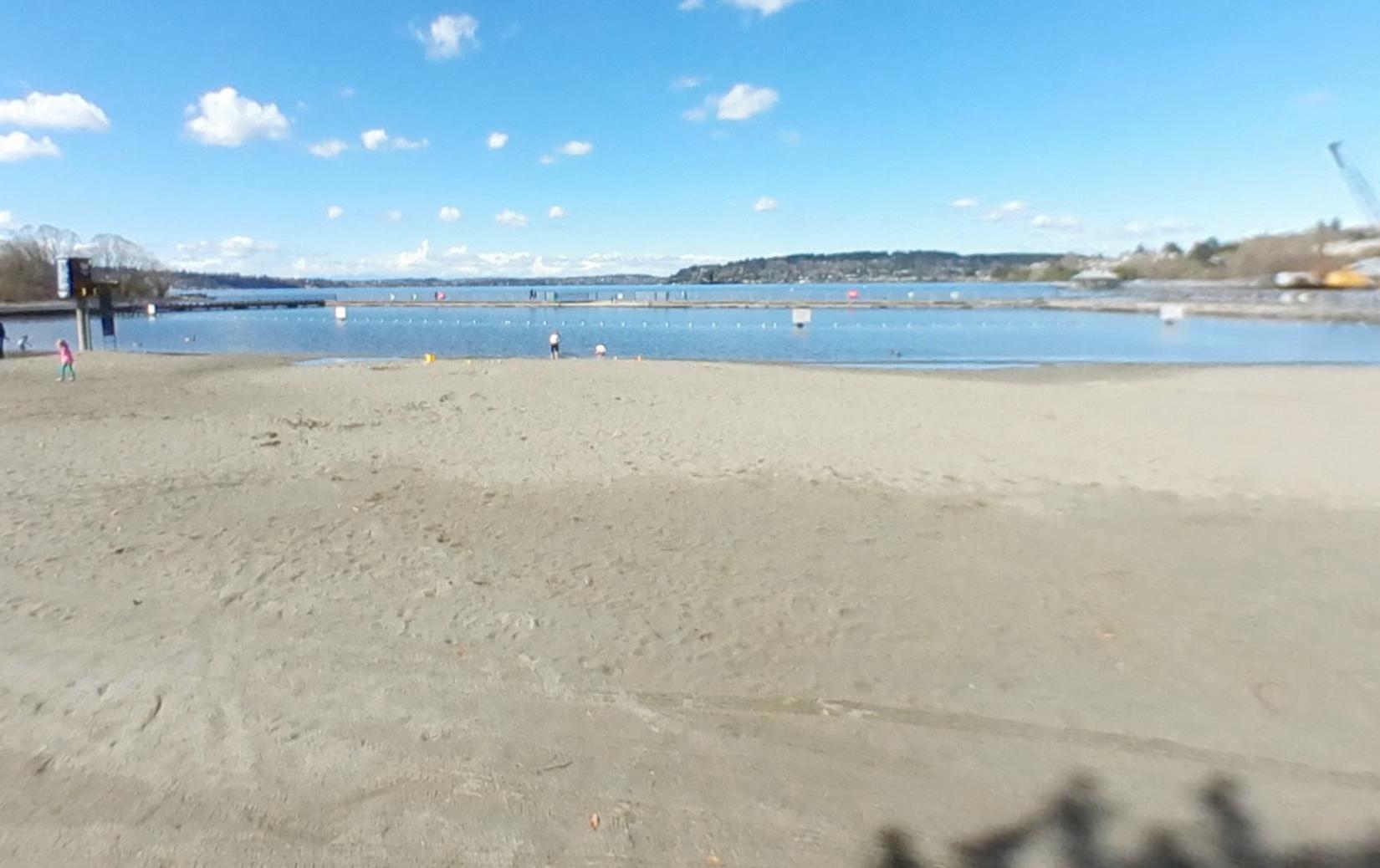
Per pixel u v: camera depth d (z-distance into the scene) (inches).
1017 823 102.3
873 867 95.2
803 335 1392.7
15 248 2871.6
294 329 1726.1
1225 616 165.6
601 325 1761.8
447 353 1152.8
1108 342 1203.9
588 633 161.6
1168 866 94.0
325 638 159.3
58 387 634.2
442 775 113.8
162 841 100.5
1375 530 225.0
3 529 233.3
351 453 353.7
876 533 230.8
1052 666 144.8
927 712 129.6
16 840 100.8
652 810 106.0
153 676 143.2
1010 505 259.4
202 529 235.3
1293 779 110.0
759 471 313.7
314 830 102.6
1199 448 346.0
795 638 158.7
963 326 1589.6
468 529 237.0
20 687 139.1
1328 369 753.6
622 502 269.1
